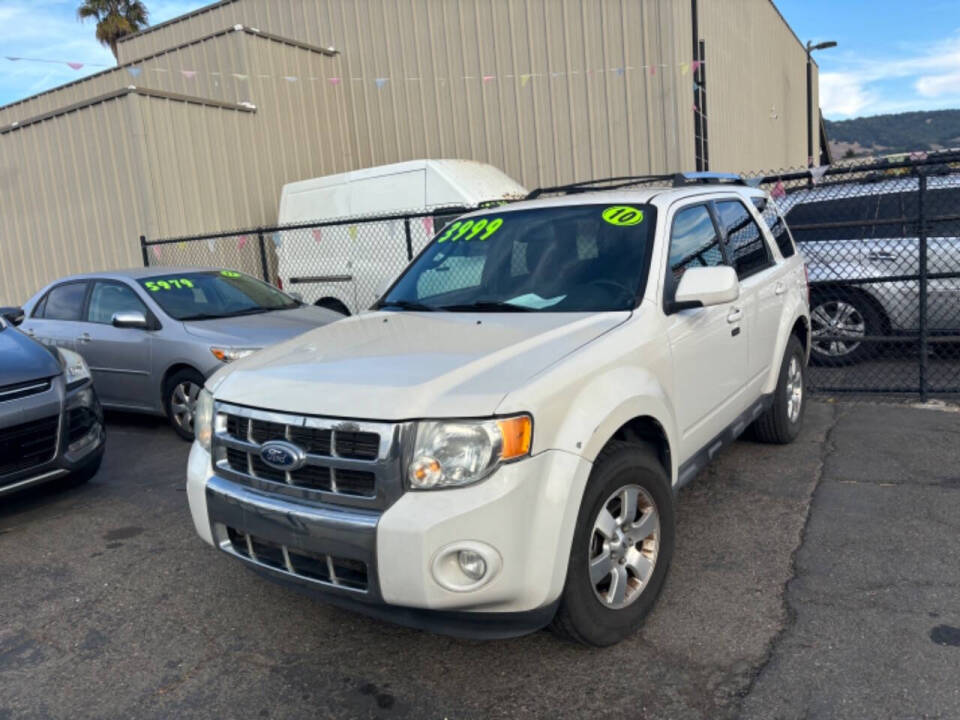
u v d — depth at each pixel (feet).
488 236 14.58
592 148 39.70
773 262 17.33
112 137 39.01
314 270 36.88
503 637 9.48
